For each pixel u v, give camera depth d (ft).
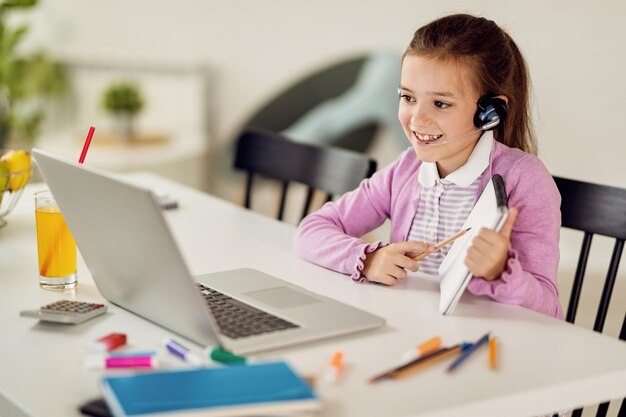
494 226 3.91
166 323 3.72
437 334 3.79
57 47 13.03
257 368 3.02
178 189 6.41
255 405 2.76
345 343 3.64
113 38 12.66
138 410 2.68
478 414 3.14
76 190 3.65
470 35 4.44
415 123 4.49
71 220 3.87
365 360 3.47
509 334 3.82
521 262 4.40
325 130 11.07
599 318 4.97
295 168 6.26
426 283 4.50
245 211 5.86
